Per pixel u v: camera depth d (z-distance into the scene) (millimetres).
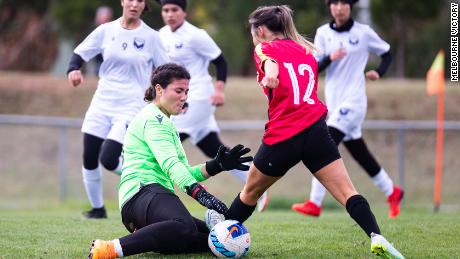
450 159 55625
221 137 57969
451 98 63375
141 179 18609
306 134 17891
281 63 18031
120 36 27750
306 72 18281
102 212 29422
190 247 18766
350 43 30594
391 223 26500
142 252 17859
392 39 78875
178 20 30828
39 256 19109
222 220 19453
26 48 80625
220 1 74875
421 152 56469
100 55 28453
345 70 30672
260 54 18047
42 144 57219
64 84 68750
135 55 27844
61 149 50125
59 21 72625
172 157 18016
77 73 27047
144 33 28016
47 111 64500
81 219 28172
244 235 18562
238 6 73438
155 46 28359
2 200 51812
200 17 73000
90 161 28266
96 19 66250
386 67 31328
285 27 18906
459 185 53500
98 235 23047
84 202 50031
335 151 18203
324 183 18312
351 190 18078
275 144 18016
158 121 18641
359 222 17844
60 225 25656
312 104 18109
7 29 80312
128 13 27594
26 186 54469
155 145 18281
